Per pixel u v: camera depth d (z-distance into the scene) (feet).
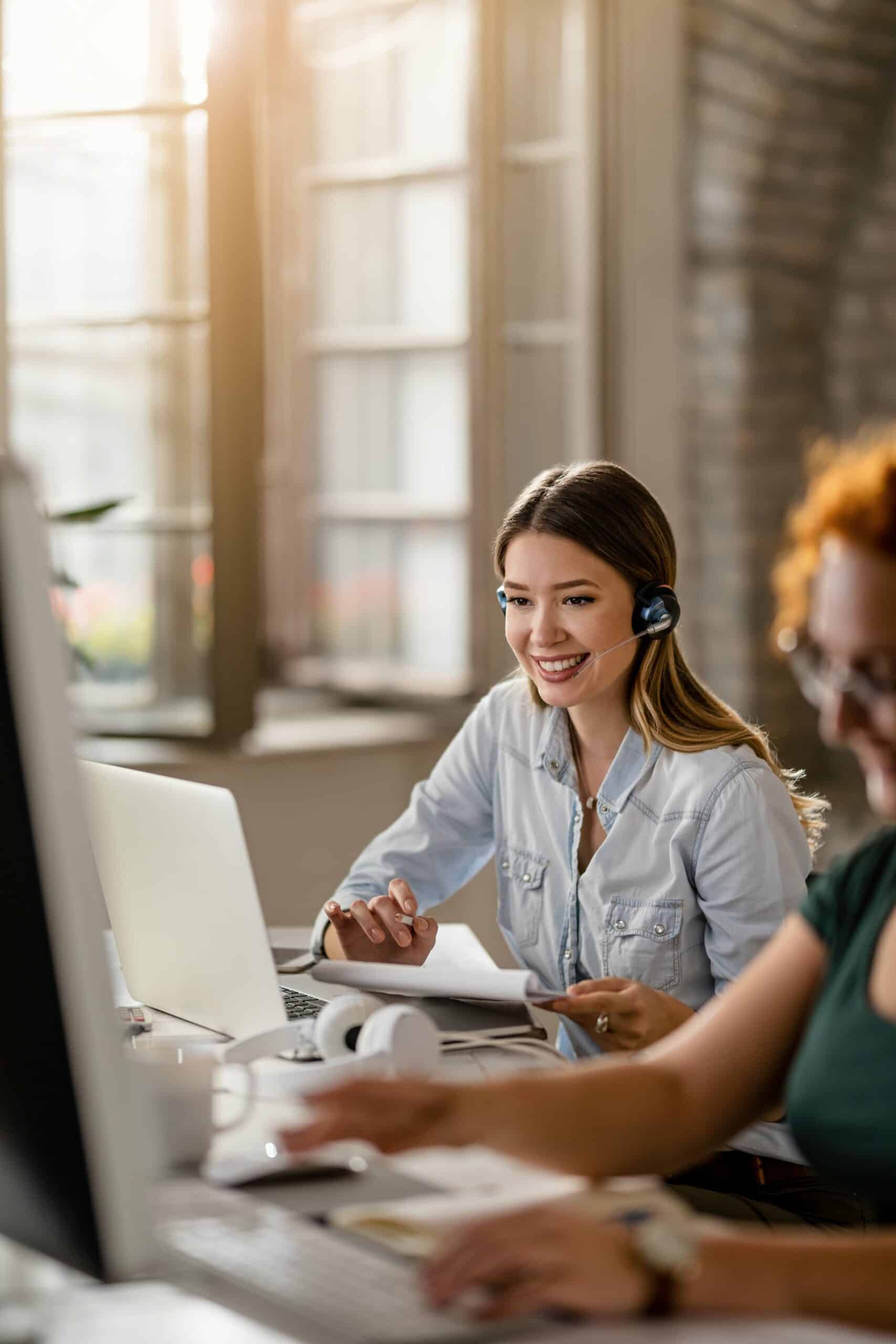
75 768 2.78
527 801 6.45
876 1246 3.25
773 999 4.23
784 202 14.85
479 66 11.09
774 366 15.26
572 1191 3.68
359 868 6.76
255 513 9.98
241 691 10.01
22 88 9.66
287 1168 3.77
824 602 3.72
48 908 2.76
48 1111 2.84
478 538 11.31
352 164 11.75
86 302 9.85
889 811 3.68
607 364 11.82
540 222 11.60
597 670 6.00
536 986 5.25
